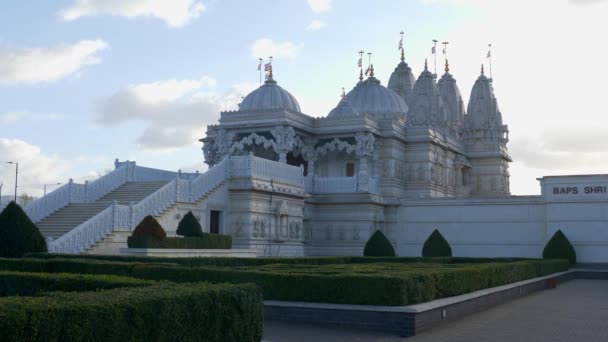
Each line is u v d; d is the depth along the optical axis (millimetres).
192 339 10711
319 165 62375
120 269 20328
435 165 63656
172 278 19250
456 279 19875
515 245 51156
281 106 59375
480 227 52625
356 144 56594
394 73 84625
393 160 59312
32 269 21766
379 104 68188
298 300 17203
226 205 42562
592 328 16938
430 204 54844
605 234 47125
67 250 28562
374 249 45875
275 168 46188
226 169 42875
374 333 15328
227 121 55938
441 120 68062
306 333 15164
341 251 53625
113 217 31516
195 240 33031
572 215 48250
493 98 78312
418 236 55094
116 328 9250
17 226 26625
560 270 40688
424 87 68812
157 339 9961
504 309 21562
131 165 42438
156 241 30047
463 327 16719
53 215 35031
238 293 11859
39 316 8195
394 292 16156
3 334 7777
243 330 11938
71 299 9328
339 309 16281
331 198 54188
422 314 15836
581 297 26984
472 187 75875
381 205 55500
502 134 77125
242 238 42594
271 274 17672
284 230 46656
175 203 36750
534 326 17172
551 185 49188
